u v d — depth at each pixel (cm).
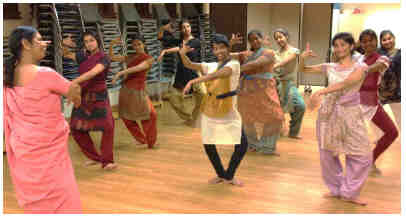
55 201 233
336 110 298
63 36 566
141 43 449
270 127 439
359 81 284
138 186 352
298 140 508
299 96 499
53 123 228
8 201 315
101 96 387
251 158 433
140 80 457
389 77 405
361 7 1013
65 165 238
